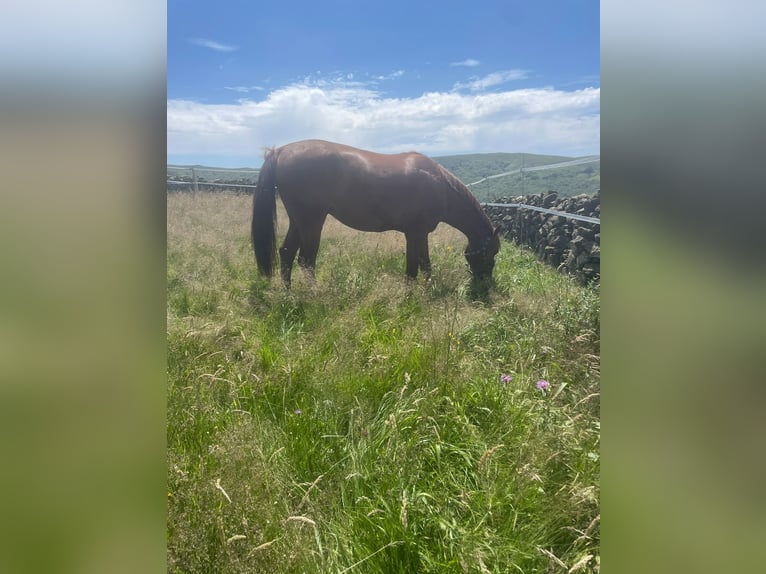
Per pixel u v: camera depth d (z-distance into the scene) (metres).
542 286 4.39
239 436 2.06
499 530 1.78
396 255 5.51
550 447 2.07
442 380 2.56
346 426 2.41
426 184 5.02
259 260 4.89
